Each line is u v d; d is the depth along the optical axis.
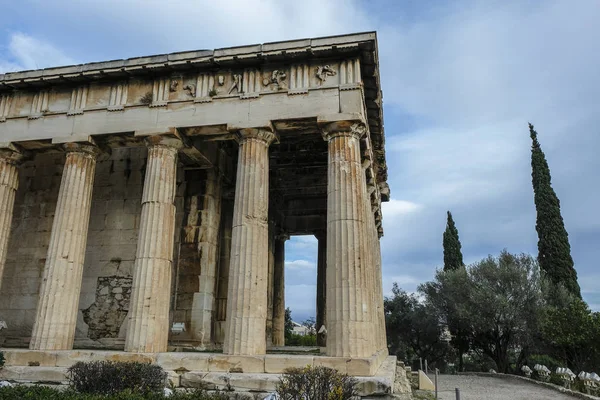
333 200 17.27
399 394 16.89
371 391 13.44
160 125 19.73
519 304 46.22
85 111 20.80
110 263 23.25
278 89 19.00
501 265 49.75
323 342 31.42
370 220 23.97
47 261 19.03
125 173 24.61
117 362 14.09
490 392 30.06
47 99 21.53
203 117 19.39
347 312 15.68
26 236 24.45
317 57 18.97
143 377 13.27
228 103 19.34
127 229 23.66
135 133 19.67
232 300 16.77
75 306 19.00
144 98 20.41
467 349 53.16
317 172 30.48
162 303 17.81
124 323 22.20
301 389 11.68
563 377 33.81
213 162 24.12
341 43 18.31
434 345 58.66
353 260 16.23
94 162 21.12
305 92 18.66
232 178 26.94
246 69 19.69
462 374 46.50
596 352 36.50
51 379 16.08
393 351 60.38
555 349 44.09
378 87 20.41
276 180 30.75
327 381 11.80
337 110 18.09
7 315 23.31
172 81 20.33
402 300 62.47
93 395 11.40
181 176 24.39
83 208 20.05
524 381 38.03
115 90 20.86
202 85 19.95
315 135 23.98
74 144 20.38
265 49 18.97
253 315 16.47
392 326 60.22
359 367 14.58
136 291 17.62
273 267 31.08
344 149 17.75
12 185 21.67
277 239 33.97
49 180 25.20
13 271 24.00
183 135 20.05
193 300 22.38
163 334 17.66
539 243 49.09
